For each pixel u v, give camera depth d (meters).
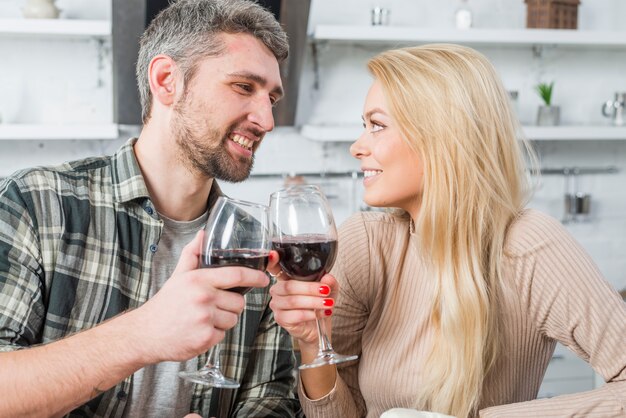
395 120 1.44
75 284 1.37
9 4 3.41
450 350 1.43
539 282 1.43
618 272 4.26
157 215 1.44
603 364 1.38
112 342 1.08
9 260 1.30
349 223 1.68
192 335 1.06
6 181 1.41
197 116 1.40
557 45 3.94
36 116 3.47
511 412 1.30
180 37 1.40
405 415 1.16
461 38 3.60
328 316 1.28
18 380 1.07
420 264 1.55
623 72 4.17
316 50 3.78
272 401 1.51
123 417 1.39
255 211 1.12
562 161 4.17
